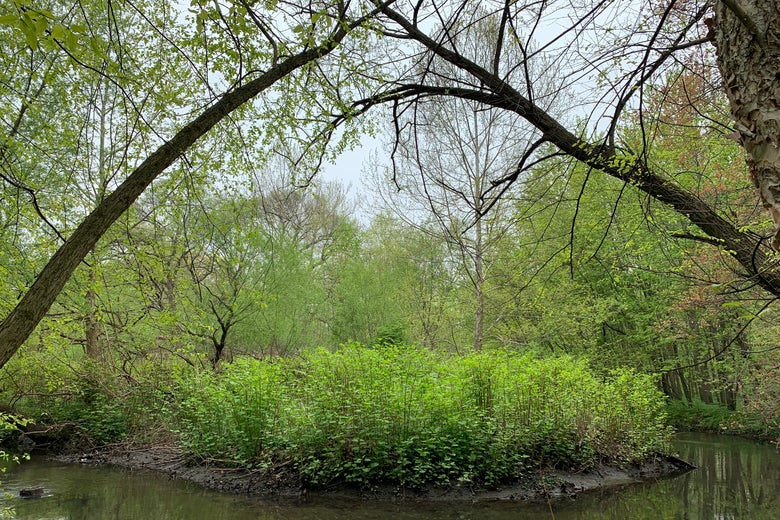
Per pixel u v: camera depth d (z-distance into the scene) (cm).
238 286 1132
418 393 808
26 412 1170
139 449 1058
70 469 962
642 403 1009
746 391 1288
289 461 821
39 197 673
